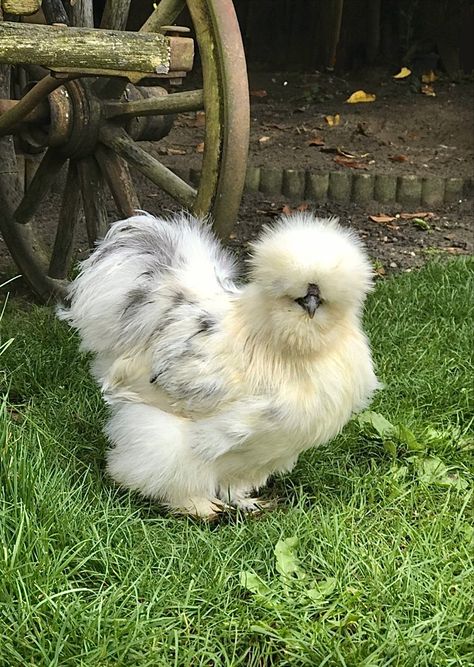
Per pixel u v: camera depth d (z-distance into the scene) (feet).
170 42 3.88
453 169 7.89
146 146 8.05
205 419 2.97
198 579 2.68
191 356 2.95
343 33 10.37
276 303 2.81
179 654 2.43
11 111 4.30
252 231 6.82
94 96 4.42
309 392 2.88
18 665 2.35
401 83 9.92
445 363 4.16
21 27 3.56
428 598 2.66
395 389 3.93
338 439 3.56
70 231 4.88
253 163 7.88
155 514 3.12
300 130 8.70
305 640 2.46
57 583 2.56
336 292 2.76
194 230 3.52
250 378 2.88
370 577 2.70
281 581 2.69
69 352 4.16
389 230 6.98
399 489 3.20
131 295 3.16
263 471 3.15
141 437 3.01
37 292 5.09
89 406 3.71
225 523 3.12
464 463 3.49
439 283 5.22
